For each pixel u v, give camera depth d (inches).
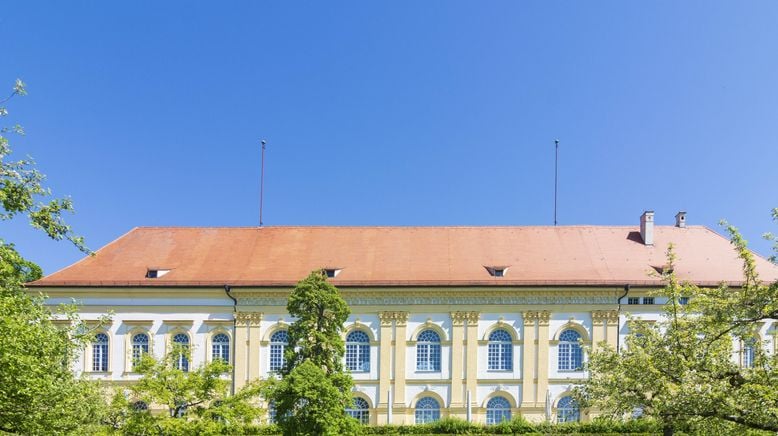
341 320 1285.7
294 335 1249.4
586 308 1609.3
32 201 671.8
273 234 1850.4
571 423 1412.4
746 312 618.8
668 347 738.2
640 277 1617.9
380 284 1606.8
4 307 603.8
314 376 1157.7
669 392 676.7
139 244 1802.4
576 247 1750.7
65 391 682.2
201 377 1038.4
